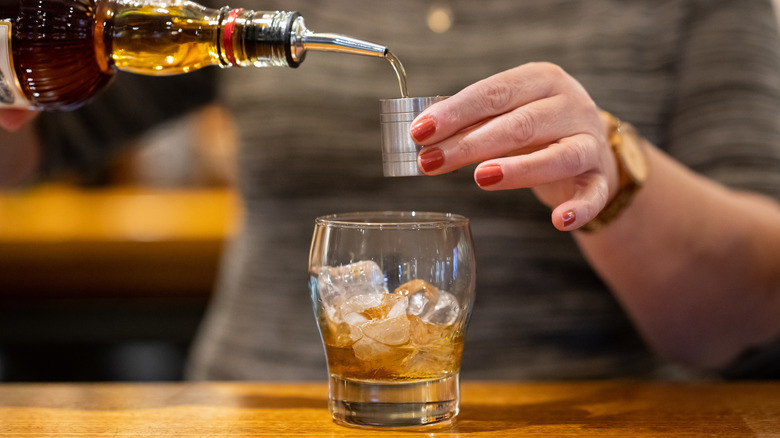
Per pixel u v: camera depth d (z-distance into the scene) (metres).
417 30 0.85
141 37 0.59
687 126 0.82
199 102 1.00
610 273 0.73
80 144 0.92
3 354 1.54
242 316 0.89
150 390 0.64
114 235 1.49
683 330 0.77
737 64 0.81
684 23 0.83
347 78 0.85
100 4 0.61
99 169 2.10
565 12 0.83
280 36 0.56
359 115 0.84
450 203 0.84
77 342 1.56
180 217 1.67
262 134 0.86
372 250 0.54
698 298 0.75
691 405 0.61
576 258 0.83
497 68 0.84
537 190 0.62
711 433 0.56
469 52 0.84
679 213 0.71
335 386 0.57
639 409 0.60
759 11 0.83
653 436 0.55
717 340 0.78
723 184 0.79
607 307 0.84
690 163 0.81
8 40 0.60
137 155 2.13
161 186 2.14
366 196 0.85
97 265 1.50
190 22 0.58
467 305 0.56
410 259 0.54
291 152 0.85
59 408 0.60
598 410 0.60
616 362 0.84
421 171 0.55
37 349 1.55
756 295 0.75
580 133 0.57
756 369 0.82
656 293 0.74
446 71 0.84
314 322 0.86
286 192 0.86
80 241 1.48
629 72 0.83
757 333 0.78
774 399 0.62
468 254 0.55
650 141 0.83
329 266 0.55
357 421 0.56
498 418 0.58
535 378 0.82
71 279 1.51
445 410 0.56
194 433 0.56
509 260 0.83
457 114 0.54
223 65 0.58
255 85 0.86
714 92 0.81
